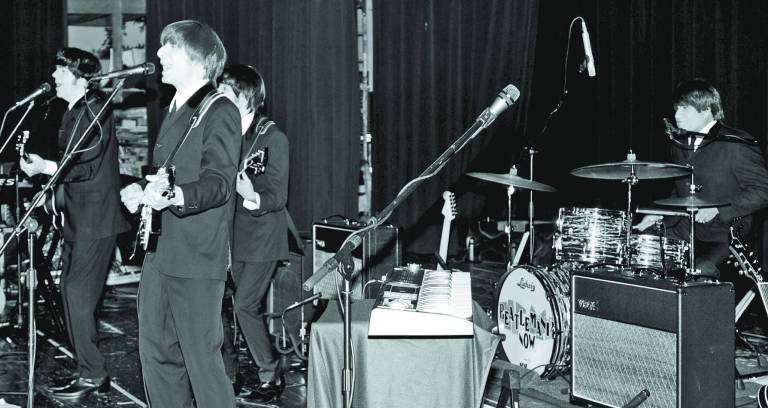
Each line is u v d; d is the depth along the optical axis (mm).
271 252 3270
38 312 5129
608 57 6531
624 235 3414
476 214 6477
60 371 3881
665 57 6402
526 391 3387
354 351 2193
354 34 6258
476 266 6379
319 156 6211
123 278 5750
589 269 3150
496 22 6438
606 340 2979
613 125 6539
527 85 6406
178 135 2426
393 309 2137
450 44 6438
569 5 6496
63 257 3492
